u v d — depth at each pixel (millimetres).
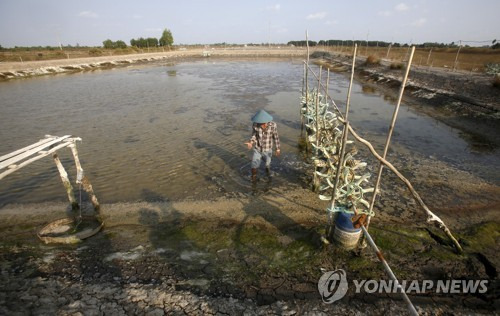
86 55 47562
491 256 4234
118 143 9641
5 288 3670
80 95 18109
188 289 3693
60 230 4953
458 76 17516
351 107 14781
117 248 4531
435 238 4676
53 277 3877
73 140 5078
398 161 7969
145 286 3693
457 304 3457
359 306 3398
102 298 3484
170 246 4570
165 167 7762
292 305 3408
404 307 3395
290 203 5867
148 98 17297
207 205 5840
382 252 4297
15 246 4598
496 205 5703
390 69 24188
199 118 12797
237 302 3449
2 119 12688
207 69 35531
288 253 4348
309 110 9070
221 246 4547
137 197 6273
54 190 6645
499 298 3553
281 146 9227
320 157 6918
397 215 5379
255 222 5195
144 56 50156
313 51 63062
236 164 7910
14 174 7371
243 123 11961
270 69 35344
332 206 4168
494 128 10250
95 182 6965
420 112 13477
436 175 7086
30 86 21547
